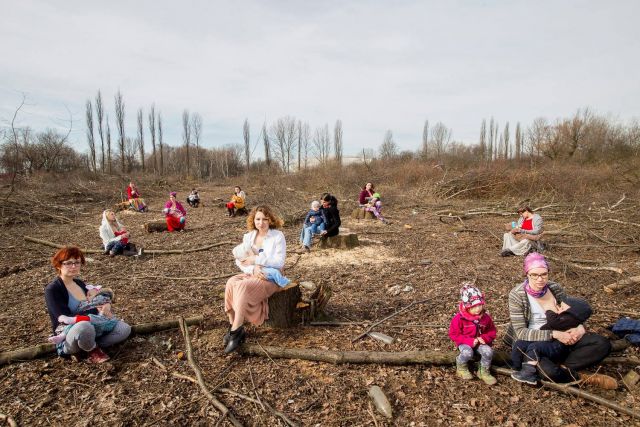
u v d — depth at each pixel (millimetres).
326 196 8656
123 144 40062
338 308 5242
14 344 4129
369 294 5805
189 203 18750
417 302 5352
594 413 3004
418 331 4473
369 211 13328
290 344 4152
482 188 18188
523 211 8094
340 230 9281
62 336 3619
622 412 2977
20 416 2992
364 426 2924
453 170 21641
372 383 3451
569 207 13672
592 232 9391
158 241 9969
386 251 8586
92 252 8484
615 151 26312
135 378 3537
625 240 9055
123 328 3986
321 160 27000
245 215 14977
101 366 3684
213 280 6512
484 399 3209
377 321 4738
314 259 7953
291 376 3574
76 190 19344
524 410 3057
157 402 3193
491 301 5426
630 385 3314
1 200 13789
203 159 53031
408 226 11602
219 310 5098
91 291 4000
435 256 8109
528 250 7859
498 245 9125
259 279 4105
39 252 8773
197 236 10656
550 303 3428
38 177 19625
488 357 3381
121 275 6828
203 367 3729
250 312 4039
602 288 5879
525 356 3393
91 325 3662
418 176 20734
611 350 3525
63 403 3164
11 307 5285
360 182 20344
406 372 3617
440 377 3539
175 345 4137
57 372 3594
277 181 22562
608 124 28234
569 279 6398
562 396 3227
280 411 3084
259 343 4160
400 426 2914
